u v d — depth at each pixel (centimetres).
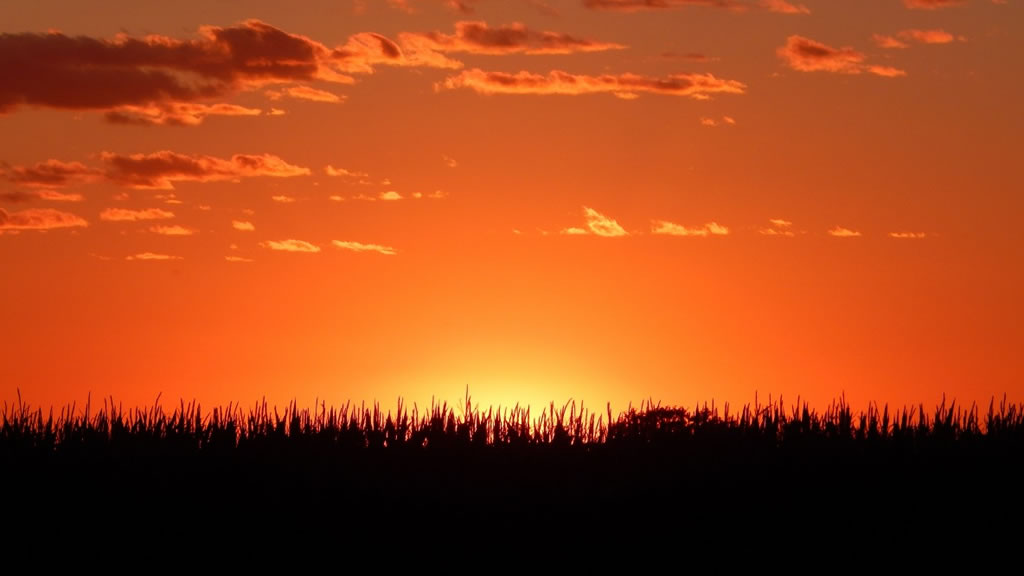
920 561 7912
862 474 8912
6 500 8688
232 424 9688
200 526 8594
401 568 8156
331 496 8975
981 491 8588
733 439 9444
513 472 9238
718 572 7938
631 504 8825
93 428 9594
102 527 8500
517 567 8131
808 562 7981
